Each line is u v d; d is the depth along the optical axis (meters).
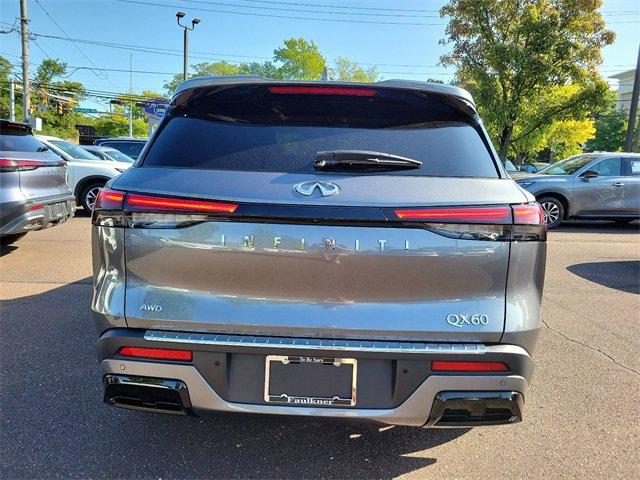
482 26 19.77
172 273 2.08
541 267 2.14
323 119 2.46
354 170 2.19
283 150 2.29
